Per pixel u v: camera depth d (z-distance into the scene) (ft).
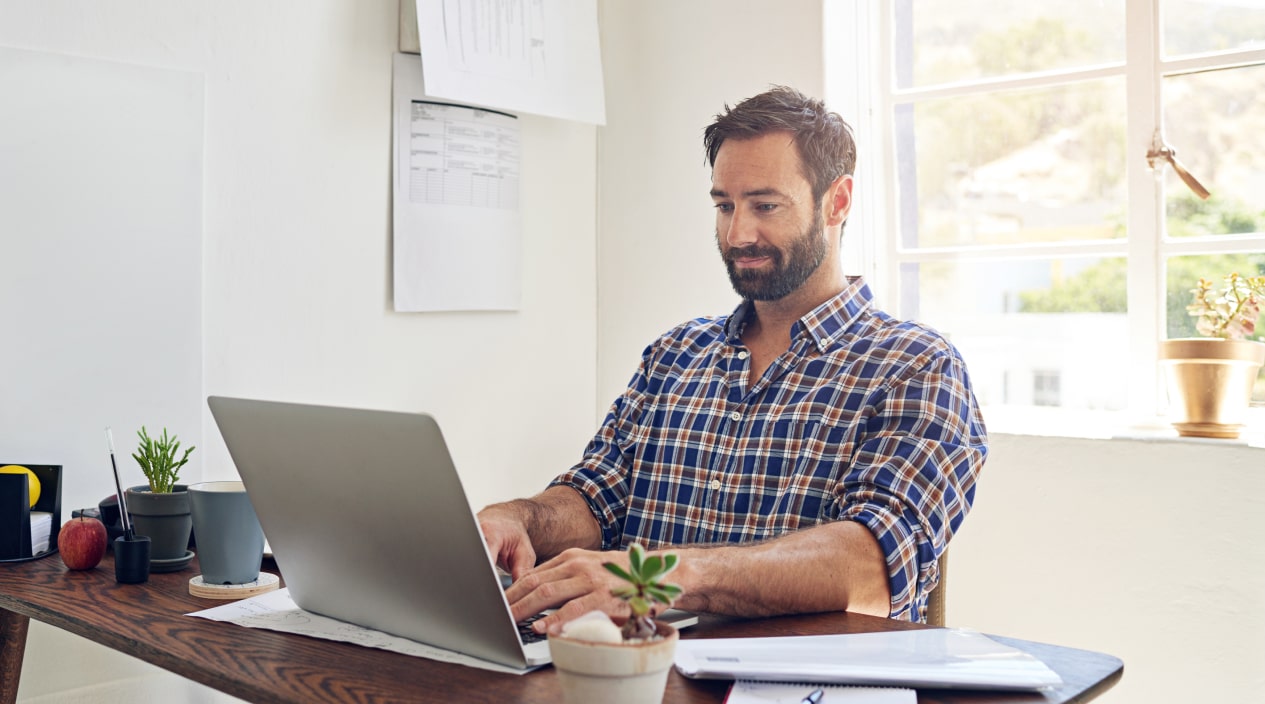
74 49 5.96
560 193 8.70
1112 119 7.47
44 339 5.82
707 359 5.49
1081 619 6.86
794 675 2.87
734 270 5.24
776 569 3.72
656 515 5.27
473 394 8.08
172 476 4.86
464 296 7.93
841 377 4.94
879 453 4.55
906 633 3.39
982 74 8.00
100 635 3.63
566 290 8.77
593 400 9.01
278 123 6.90
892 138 8.34
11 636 4.84
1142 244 7.30
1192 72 7.16
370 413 3.00
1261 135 6.93
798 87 8.01
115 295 6.11
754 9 8.23
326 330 7.18
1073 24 7.63
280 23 6.90
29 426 5.77
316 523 3.46
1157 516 6.59
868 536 4.09
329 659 3.21
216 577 4.19
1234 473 6.33
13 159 5.72
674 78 8.67
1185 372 6.63
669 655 2.59
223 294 6.64
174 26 6.39
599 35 8.84
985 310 7.98
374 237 7.45
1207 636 6.44
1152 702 6.63
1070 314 7.64
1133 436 6.74
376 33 7.43
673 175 8.66
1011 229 7.89
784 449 4.93
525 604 3.43
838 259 5.38
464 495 2.90
